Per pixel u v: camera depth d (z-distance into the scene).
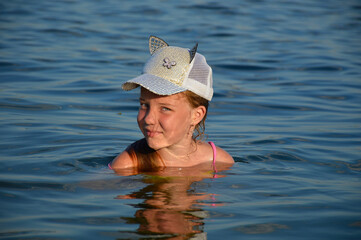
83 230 5.73
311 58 22.95
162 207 6.56
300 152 9.96
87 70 19.12
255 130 12.03
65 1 41.44
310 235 5.75
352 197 7.16
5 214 6.20
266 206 6.71
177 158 8.62
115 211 6.37
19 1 39.66
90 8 38.16
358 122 12.91
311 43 27.33
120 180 7.77
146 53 23.34
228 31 30.59
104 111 13.70
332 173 8.53
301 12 40.19
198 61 8.14
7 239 5.45
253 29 31.75
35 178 7.74
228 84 17.77
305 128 12.24
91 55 22.30
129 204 6.65
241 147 10.34
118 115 13.34
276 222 6.13
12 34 26.73
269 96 16.02
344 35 30.39
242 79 18.72
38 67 19.16
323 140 11.05
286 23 34.66
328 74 19.69
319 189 7.54
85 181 7.68
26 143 10.06
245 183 7.79
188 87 7.85
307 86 17.56
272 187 7.60
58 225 5.88
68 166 8.52
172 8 39.69
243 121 13.02
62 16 33.72
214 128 12.20
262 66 21.16
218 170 8.54
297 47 25.98
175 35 28.72
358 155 9.79
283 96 16.05
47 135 10.80
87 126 11.93
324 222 6.16
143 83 7.55
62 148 9.80
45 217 6.13
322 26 33.78
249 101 15.34
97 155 9.40
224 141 10.90
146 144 8.69
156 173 8.24
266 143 10.73
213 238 5.59
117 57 22.14
